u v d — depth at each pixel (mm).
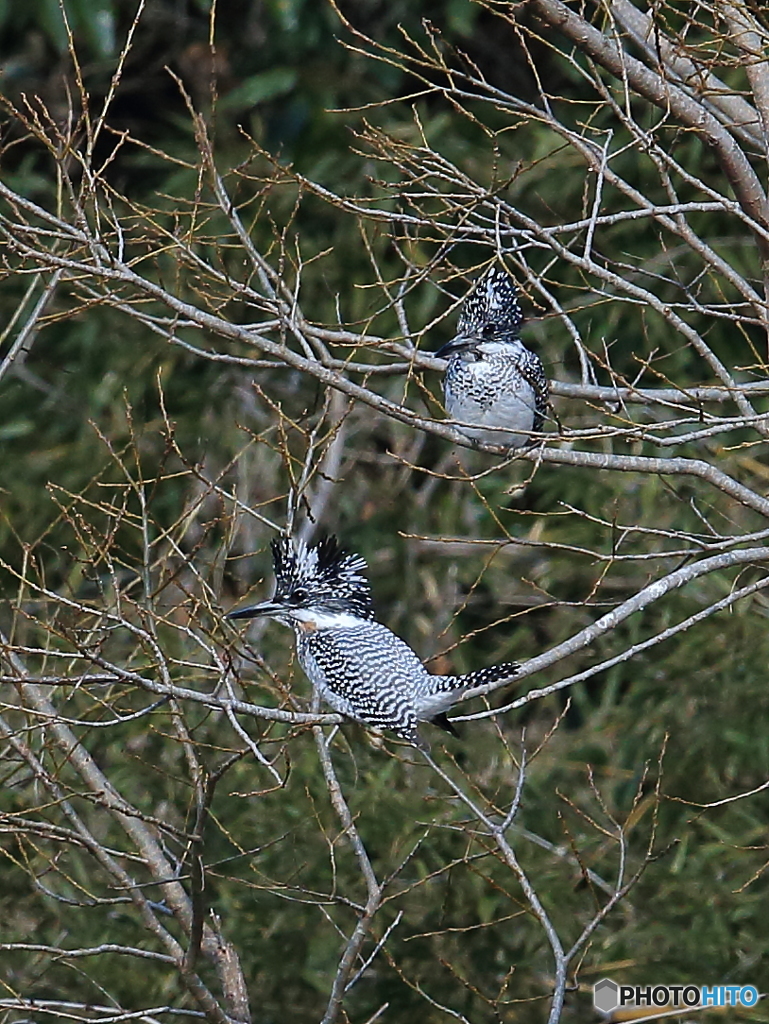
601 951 11516
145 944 11273
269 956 11469
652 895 11852
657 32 7703
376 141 8281
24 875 11219
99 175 8172
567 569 13617
